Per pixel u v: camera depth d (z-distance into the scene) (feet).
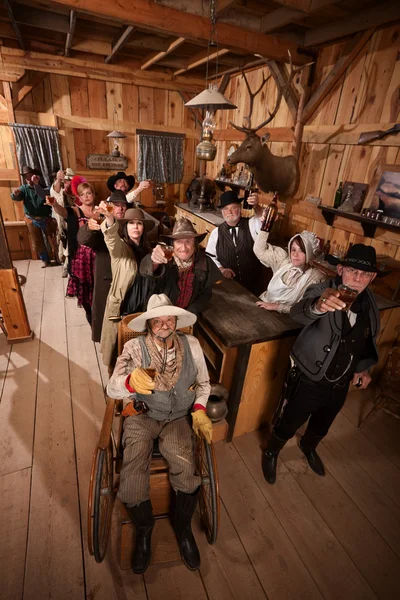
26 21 11.80
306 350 6.22
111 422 5.58
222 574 5.71
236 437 8.42
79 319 13.19
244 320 7.54
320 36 10.80
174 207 22.35
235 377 7.39
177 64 16.57
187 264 7.44
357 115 10.69
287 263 8.27
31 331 11.85
